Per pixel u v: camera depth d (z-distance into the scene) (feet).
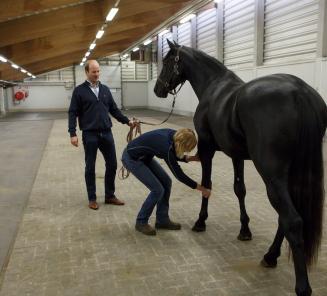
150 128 35.91
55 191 15.03
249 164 20.08
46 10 23.15
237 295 7.24
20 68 48.03
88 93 12.25
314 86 25.50
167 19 41.73
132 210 12.57
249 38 34.60
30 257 8.98
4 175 17.93
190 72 10.34
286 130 6.30
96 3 28.73
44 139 30.22
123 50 68.85
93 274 8.13
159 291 7.42
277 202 6.35
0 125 42.65
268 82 6.84
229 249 9.33
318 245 6.40
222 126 7.96
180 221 11.45
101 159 21.97
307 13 26.23
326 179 15.64
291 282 7.68
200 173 18.25
